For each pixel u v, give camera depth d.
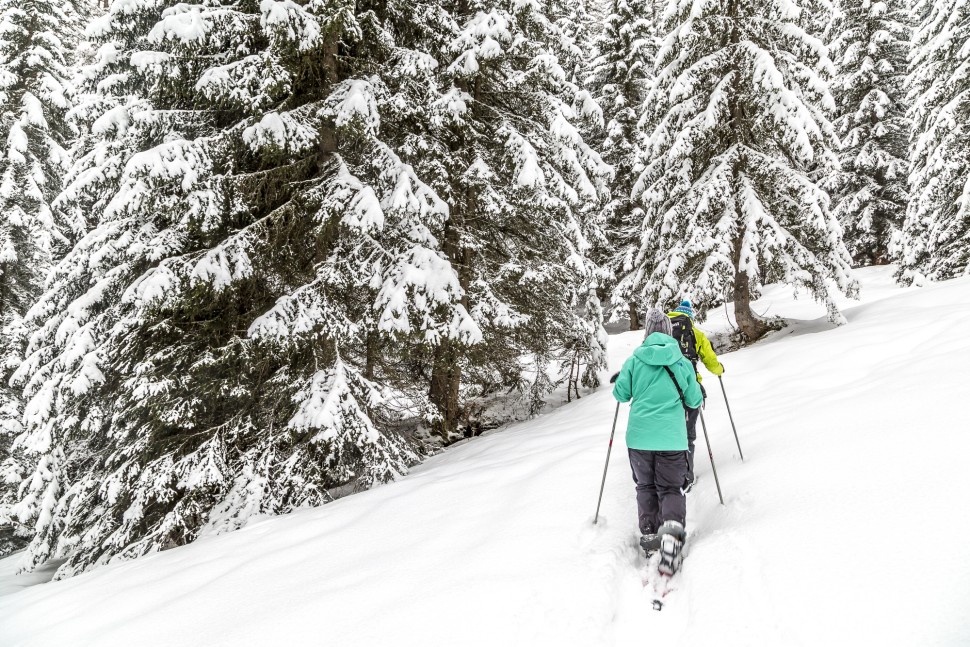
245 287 7.39
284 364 7.46
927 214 15.72
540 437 6.94
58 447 9.55
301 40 6.14
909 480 2.89
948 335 6.43
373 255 7.35
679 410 3.47
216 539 5.38
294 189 7.37
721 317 18.22
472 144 9.48
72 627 3.69
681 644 2.45
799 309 17.38
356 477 7.21
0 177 13.31
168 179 6.00
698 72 10.59
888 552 2.37
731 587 2.61
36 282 14.08
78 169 9.39
